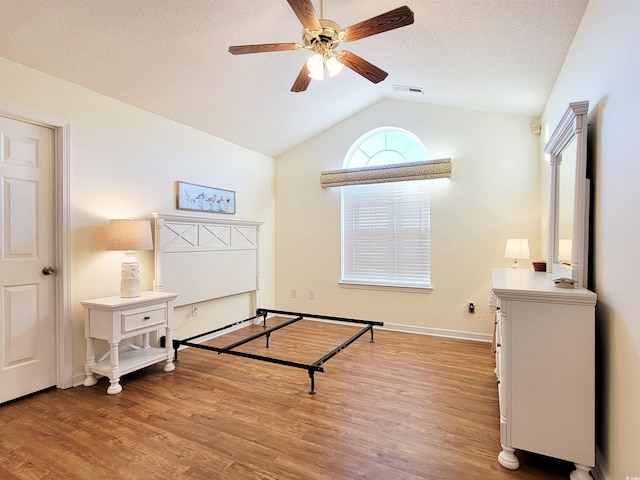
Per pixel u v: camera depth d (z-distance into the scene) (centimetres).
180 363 308
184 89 301
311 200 465
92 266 272
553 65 249
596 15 172
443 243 391
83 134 267
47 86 245
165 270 323
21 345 237
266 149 458
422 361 309
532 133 354
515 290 166
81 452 176
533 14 198
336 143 449
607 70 157
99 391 249
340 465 167
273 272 488
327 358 268
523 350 165
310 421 207
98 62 247
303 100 367
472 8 202
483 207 373
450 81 313
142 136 314
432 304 397
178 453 176
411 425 203
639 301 125
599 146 167
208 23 231
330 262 453
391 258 423
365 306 432
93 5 200
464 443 185
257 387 256
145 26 224
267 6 225
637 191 126
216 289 382
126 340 299
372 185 432
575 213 178
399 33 250
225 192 404
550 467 167
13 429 198
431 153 397
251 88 322
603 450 158
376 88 386
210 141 388
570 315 158
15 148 233
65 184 254
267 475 159
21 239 237
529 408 164
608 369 153
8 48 218
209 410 221
